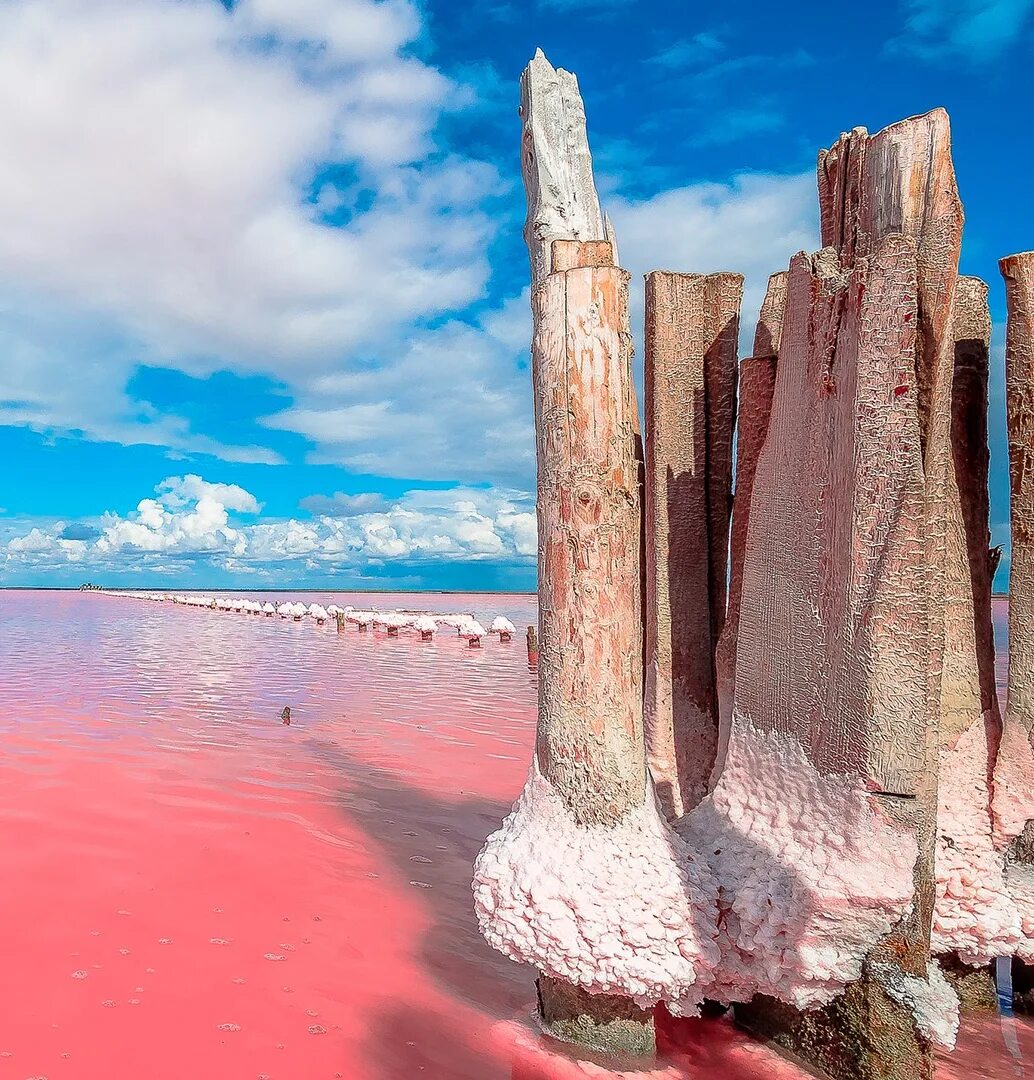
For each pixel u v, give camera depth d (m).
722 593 3.90
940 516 2.88
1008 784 3.18
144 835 5.25
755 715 3.17
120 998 3.26
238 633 27.75
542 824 3.06
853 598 2.76
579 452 3.06
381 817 6.11
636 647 3.09
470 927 4.25
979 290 3.45
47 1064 2.79
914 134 2.76
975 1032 3.30
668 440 3.72
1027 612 3.18
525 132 3.77
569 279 3.08
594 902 2.87
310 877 4.75
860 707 2.72
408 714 10.98
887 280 2.71
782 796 3.02
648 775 3.13
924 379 2.83
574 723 3.03
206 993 3.35
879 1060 2.67
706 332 3.83
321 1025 3.17
